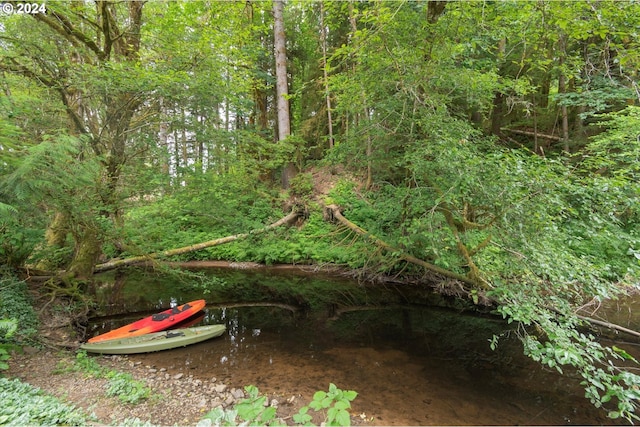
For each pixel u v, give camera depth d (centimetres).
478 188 402
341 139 650
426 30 449
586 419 332
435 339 540
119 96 548
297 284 865
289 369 435
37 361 395
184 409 332
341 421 176
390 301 744
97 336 512
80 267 648
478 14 502
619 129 567
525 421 328
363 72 497
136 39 709
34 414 245
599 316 512
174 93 550
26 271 591
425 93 471
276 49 1116
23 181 322
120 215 669
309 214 1102
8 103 378
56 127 514
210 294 790
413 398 367
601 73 663
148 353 479
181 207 705
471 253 505
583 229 409
